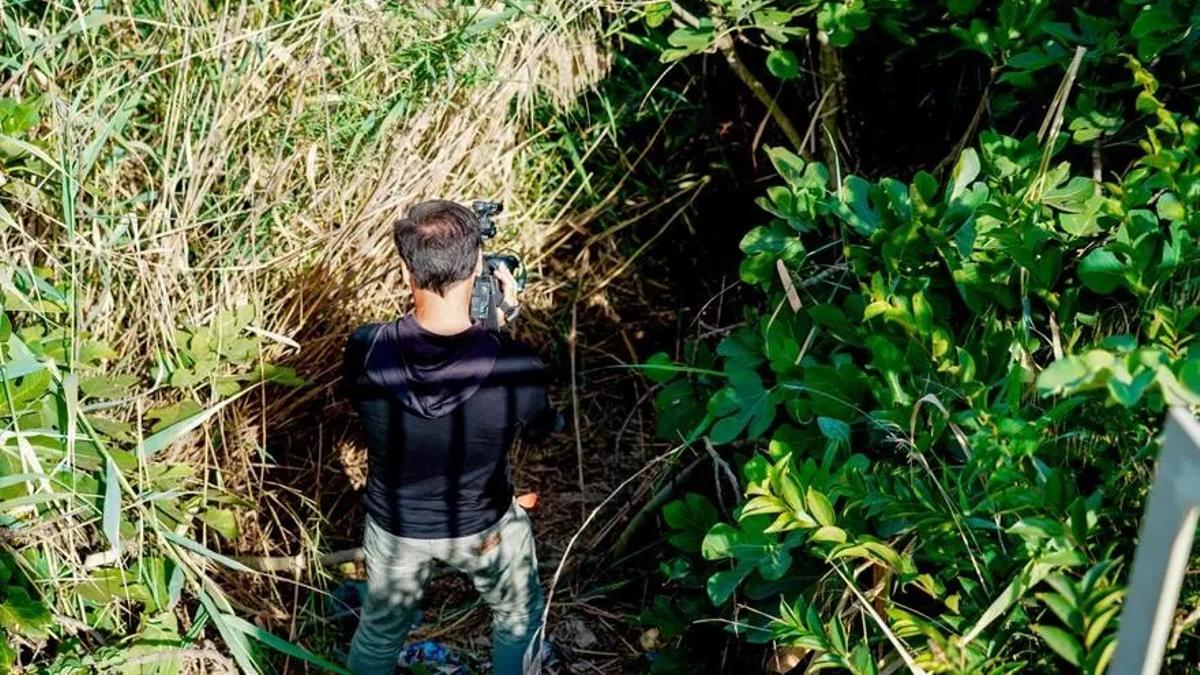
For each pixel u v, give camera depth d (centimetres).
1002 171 295
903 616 234
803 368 292
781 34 356
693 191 486
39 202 338
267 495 381
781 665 304
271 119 388
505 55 420
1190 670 223
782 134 456
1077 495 219
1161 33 285
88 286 348
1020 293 282
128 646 310
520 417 304
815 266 342
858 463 252
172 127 362
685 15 390
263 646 351
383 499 311
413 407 294
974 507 235
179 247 358
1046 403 264
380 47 401
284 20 394
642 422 453
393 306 415
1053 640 197
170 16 365
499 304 319
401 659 367
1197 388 172
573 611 387
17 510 305
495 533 316
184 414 335
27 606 288
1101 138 317
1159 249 258
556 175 475
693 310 479
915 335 264
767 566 260
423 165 405
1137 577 171
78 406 305
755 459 259
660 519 398
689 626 329
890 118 411
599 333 483
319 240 384
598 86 467
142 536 312
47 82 345
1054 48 311
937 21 361
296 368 394
